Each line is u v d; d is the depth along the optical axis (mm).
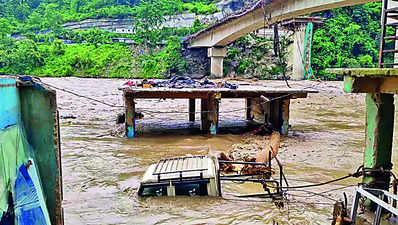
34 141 3832
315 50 64000
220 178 8297
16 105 3586
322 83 49312
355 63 63219
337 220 5930
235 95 15266
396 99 7828
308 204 7820
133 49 72875
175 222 6801
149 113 23578
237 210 7293
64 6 105250
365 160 6957
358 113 24812
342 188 8977
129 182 9266
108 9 94250
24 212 3188
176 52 68375
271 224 6773
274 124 16984
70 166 10836
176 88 16312
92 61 68750
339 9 70938
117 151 12820
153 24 75688
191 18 83562
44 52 71062
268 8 33906
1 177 2918
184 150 13016
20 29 88875
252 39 65688
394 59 8781
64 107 26328
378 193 6148
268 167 8984
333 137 15945
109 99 32219
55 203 3916
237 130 16969
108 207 7512
